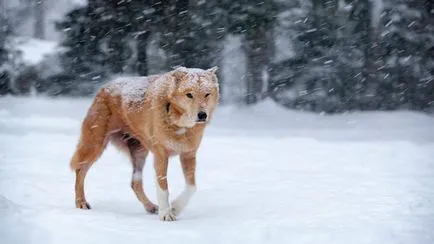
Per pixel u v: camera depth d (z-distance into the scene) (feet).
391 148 40.29
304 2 71.97
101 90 23.85
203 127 21.35
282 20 71.46
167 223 20.01
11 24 98.68
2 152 37.09
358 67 72.74
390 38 73.05
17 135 45.93
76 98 82.94
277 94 74.90
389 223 19.34
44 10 139.64
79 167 23.16
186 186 21.79
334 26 72.38
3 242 16.03
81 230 17.57
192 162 21.90
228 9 66.95
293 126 60.44
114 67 74.18
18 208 19.79
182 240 17.25
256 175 30.58
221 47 73.15
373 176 29.96
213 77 21.33
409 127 58.65
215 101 21.33
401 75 73.10
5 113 64.23
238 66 82.02
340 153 38.81
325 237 17.56
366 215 20.70
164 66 69.56
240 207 22.70
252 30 68.80
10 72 89.56
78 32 73.15
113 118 23.49
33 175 29.43
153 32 68.44
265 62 74.79
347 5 72.08
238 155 37.70
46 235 16.81
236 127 59.16
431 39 73.15
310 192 25.40
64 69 82.74
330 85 72.54
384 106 72.95
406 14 72.95
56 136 45.96
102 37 71.00
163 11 67.10
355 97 72.38
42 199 23.95
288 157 37.09
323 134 52.95
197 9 67.41
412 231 18.31
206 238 17.57
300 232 18.17
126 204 24.34
